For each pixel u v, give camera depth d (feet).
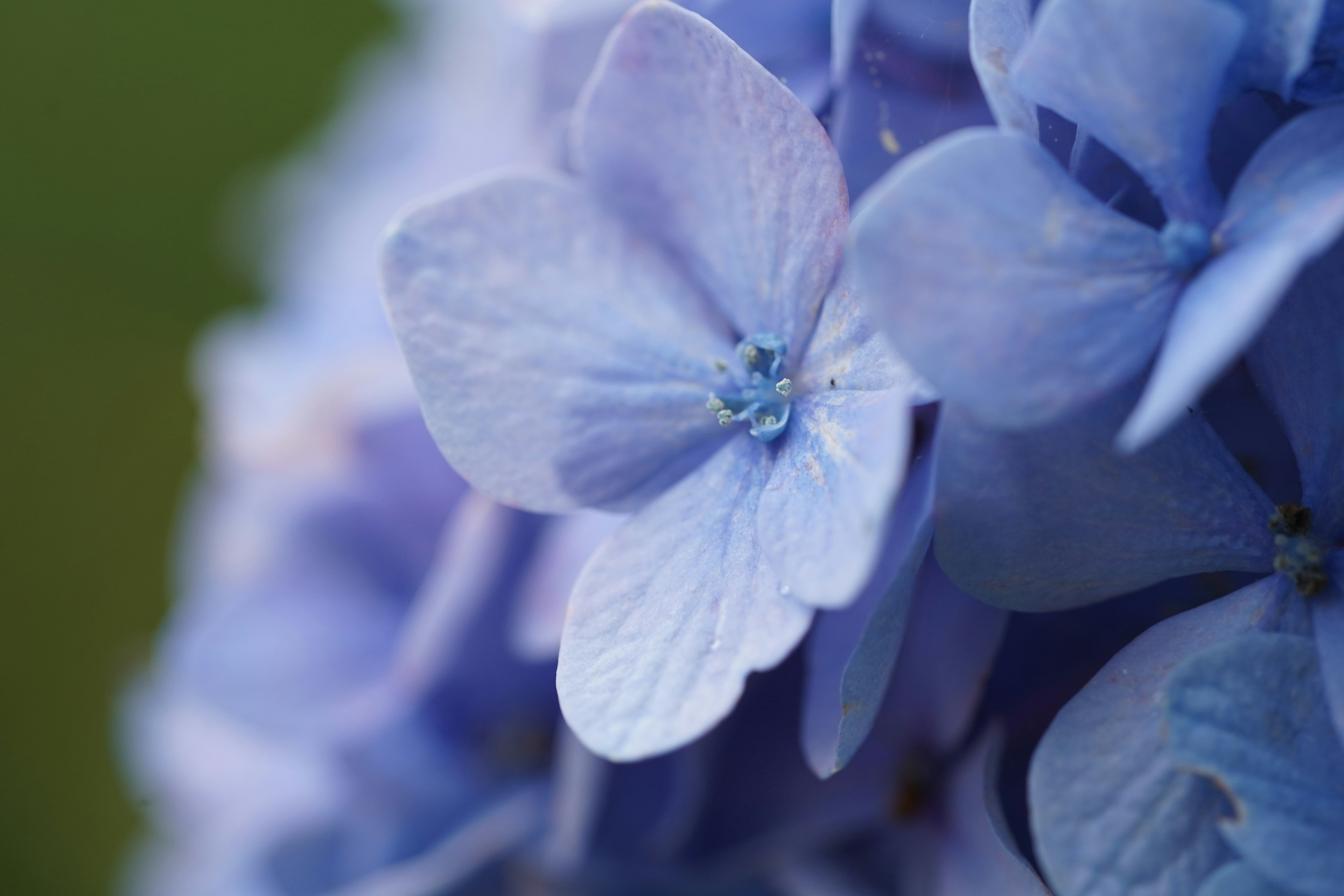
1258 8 0.40
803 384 0.43
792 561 0.41
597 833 0.51
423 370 0.44
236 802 0.62
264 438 0.59
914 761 0.48
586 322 0.44
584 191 0.45
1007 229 0.39
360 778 0.57
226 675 0.58
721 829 0.51
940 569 0.45
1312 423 0.42
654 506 0.43
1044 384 0.39
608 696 0.42
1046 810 0.42
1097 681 0.42
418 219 0.44
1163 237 0.40
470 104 0.68
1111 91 0.40
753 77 0.42
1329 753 0.41
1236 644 0.41
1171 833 0.41
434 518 0.59
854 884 0.50
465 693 0.57
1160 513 0.42
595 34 0.50
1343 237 0.41
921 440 0.44
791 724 0.50
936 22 0.44
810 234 0.43
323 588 0.59
